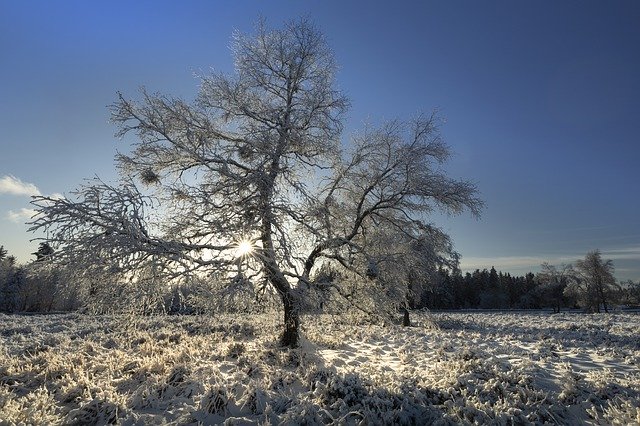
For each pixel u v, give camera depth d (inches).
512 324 1032.2
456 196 530.6
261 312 486.3
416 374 368.2
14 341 577.3
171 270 404.5
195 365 370.9
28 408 249.8
